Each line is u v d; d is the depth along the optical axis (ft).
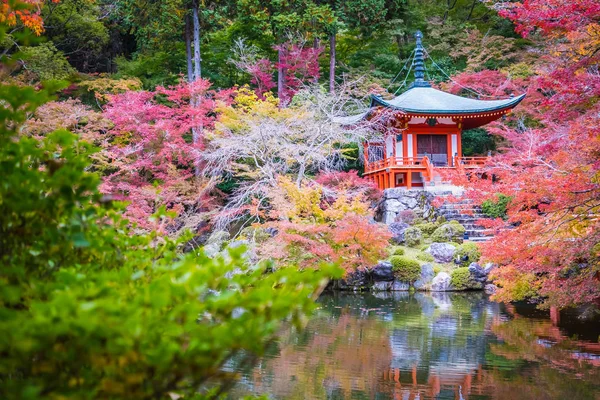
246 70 83.41
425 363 26.86
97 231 7.43
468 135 91.35
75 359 5.33
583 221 25.85
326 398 21.54
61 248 6.64
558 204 25.07
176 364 5.24
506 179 30.14
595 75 25.66
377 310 43.09
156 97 87.51
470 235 63.36
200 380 5.76
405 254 59.26
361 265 48.03
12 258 6.35
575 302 25.30
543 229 26.53
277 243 44.34
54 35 90.84
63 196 6.22
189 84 64.23
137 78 83.92
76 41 93.56
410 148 76.84
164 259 7.73
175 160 69.87
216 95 65.00
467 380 23.98
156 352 4.87
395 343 31.35
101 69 102.94
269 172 51.03
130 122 59.11
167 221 44.73
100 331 4.53
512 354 28.55
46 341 4.62
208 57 94.17
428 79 100.17
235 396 21.48
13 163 6.23
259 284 6.77
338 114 57.82
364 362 27.20
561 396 21.42
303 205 45.09
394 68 102.58
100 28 90.74
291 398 21.48
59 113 52.75
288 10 84.48
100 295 5.23
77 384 5.49
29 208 6.05
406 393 22.22
